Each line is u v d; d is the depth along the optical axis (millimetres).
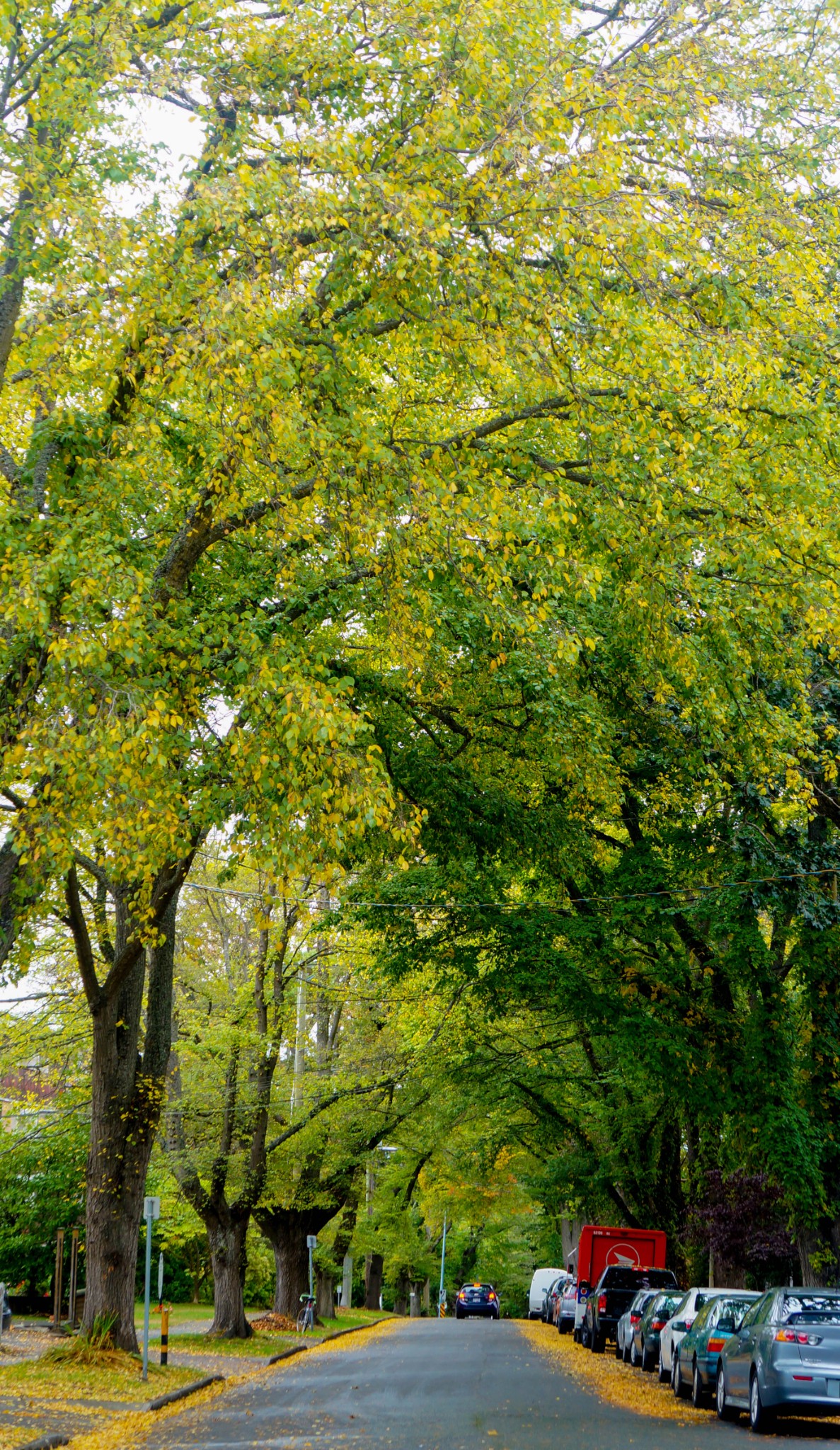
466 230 12750
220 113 13320
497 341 12641
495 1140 40094
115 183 13469
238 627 13305
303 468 13859
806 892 22781
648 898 23938
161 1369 21531
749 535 14359
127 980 22453
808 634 15859
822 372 14422
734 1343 16609
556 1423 15695
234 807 13781
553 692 18375
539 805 22328
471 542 13852
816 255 14281
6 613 11086
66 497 13172
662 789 23141
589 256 12758
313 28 12797
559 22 13703
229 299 11766
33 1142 35000
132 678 12141
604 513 14719
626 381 13672
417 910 24984
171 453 15195
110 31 12203
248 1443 13820
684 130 13406
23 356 14078
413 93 13000
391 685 19047
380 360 16422
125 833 12102
